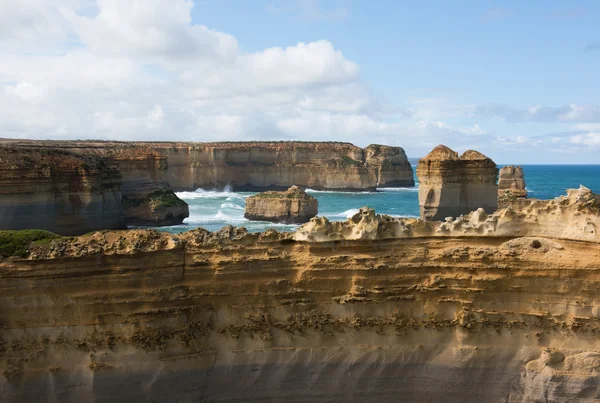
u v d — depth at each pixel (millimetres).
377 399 15953
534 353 15438
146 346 15203
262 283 15906
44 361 14906
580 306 15203
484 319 15742
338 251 16203
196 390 15531
